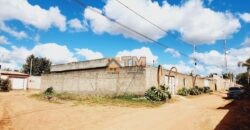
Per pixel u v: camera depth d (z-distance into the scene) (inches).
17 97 1050.7
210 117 489.4
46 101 857.5
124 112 574.9
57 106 697.0
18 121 461.4
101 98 890.7
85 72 1127.0
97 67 1061.1
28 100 906.1
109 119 481.1
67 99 919.0
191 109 633.6
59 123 442.6
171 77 1093.1
